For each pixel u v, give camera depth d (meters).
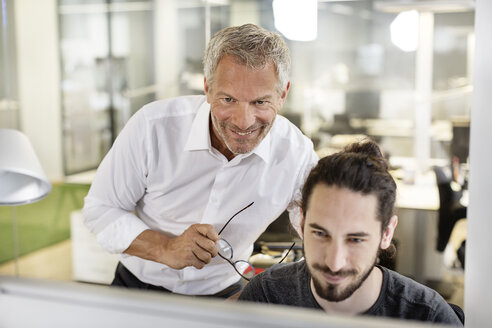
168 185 1.16
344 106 4.80
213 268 1.20
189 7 4.83
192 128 1.11
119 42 4.87
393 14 4.61
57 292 0.36
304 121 4.86
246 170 1.13
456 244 2.30
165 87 4.95
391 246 0.85
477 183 0.37
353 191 0.62
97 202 1.19
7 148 1.11
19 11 4.23
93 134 4.76
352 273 0.63
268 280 0.79
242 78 0.87
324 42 4.82
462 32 4.17
